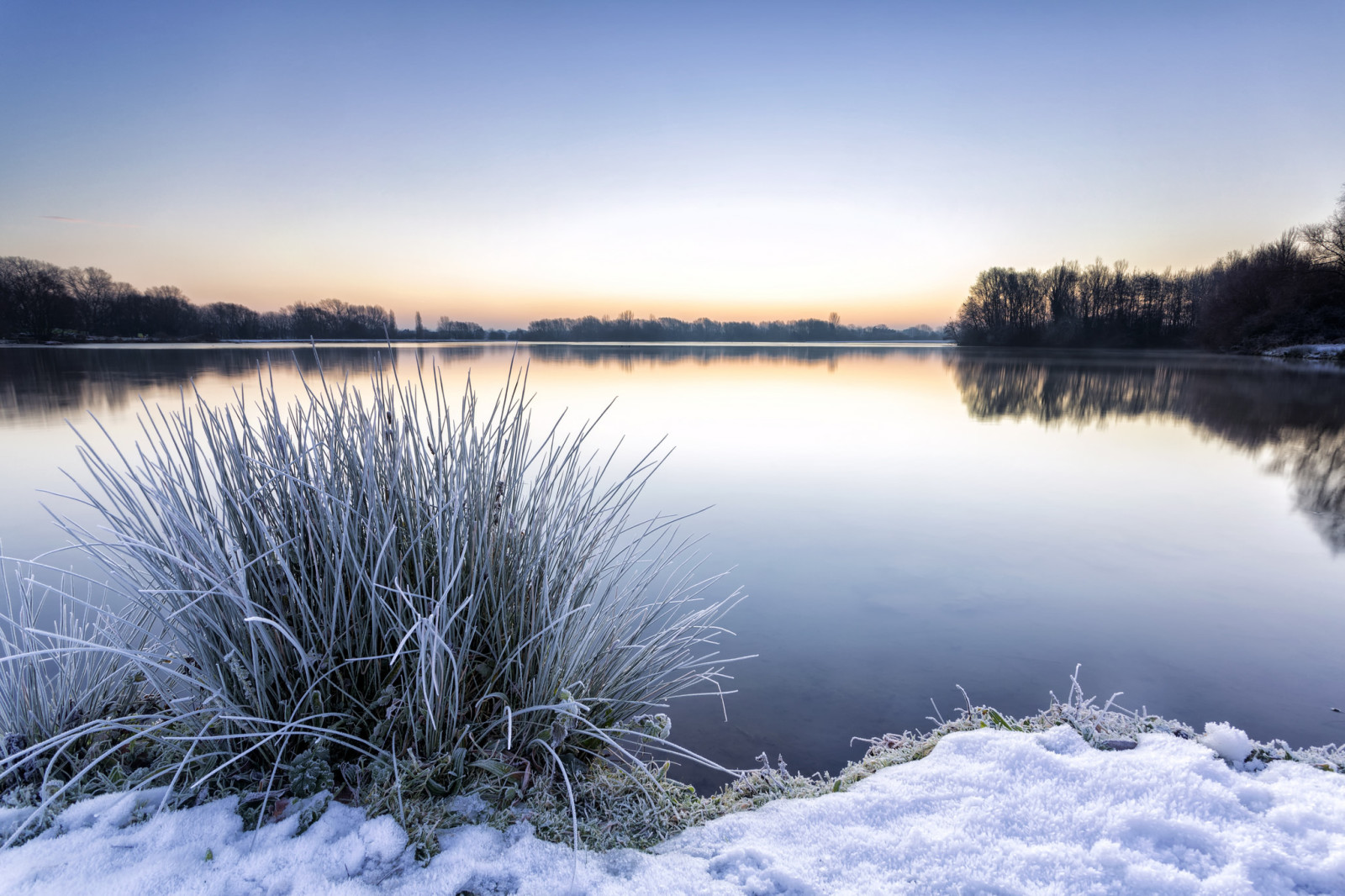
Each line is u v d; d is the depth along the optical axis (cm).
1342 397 1598
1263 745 165
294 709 145
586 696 168
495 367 2247
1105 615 345
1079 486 666
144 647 165
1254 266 4106
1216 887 114
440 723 149
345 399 170
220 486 154
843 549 450
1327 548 466
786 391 1716
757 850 128
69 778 142
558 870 122
